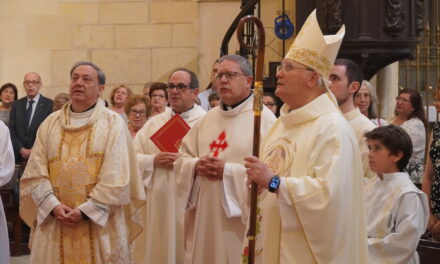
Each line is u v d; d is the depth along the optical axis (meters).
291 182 3.22
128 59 10.43
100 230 4.61
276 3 9.66
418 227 3.89
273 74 8.20
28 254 7.93
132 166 4.82
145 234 5.50
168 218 5.48
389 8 7.23
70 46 10.46
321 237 3.19
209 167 4.39
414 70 9.93
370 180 4.15
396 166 4.03
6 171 5.72
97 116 4.75
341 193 3.18
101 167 4.66
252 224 3.40
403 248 3.87
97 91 4.81
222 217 4.40
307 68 3.41
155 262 5.50
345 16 7.30
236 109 4.54
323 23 7.38
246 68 4.55
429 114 9.43
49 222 4.64
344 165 3.22
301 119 3.41
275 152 3.47
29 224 4.84
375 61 7.49
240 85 4.52
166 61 10.41
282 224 3.28
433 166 4.97
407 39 7.27
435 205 4.90
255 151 3.44
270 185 3.23
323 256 3.20
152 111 6.71
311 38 3.43
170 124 5.40
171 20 10.40
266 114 4.53
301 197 3.19
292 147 3.39
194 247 4.49
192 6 10.37
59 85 10.45
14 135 8.45
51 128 4.77
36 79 8.60
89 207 4.54
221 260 4.39
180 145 4.92
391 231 3.94
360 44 7.23
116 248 4.66
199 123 4.74
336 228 3.18
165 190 5.47
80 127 4.70
